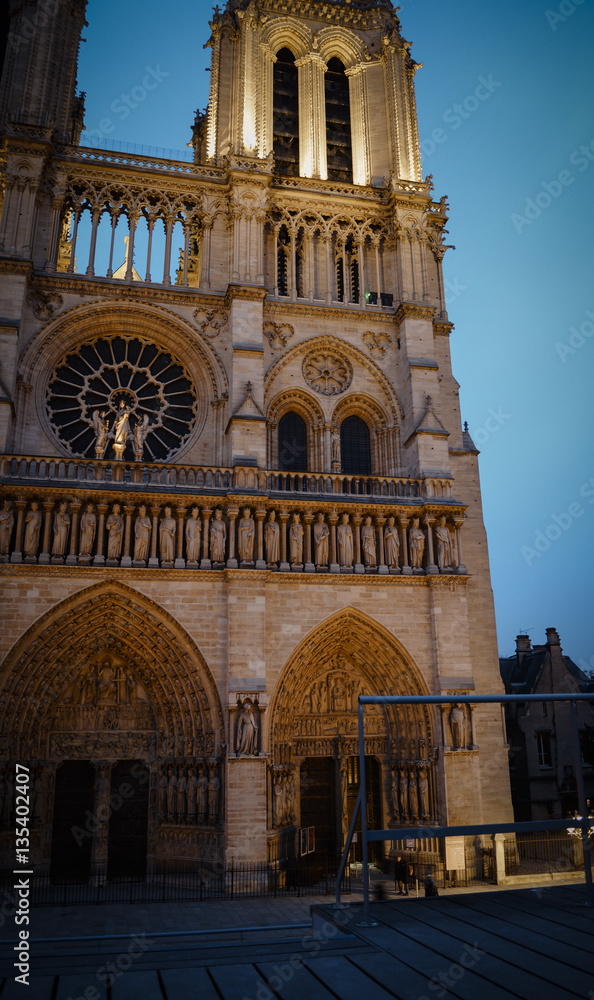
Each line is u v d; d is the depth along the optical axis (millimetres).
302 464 50375
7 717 38719
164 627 41406
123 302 48156
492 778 45281
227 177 51406
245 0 57375
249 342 47594
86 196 49719
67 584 40281
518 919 17156
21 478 41062
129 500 42312
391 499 45812
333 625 43625
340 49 60750
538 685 59812
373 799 44656
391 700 21016
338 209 53938
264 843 38156
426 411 48906
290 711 42781
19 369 45062
